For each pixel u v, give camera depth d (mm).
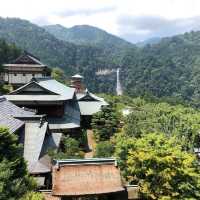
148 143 29531
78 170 28391
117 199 28375
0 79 104688
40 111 53656
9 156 22344
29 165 31234
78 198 27828
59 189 27109
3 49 131500
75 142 44812
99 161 29078
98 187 27594
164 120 56188
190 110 90500
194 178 27531
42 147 34719
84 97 69938
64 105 56125
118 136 47781
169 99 167375
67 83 114562
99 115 56938
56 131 51438
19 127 33000
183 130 51000
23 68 94438
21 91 53938
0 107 35875
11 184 20281
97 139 54500
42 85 56594
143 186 27594
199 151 44562
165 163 26875
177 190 26906
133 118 60250
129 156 28953
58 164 28453
